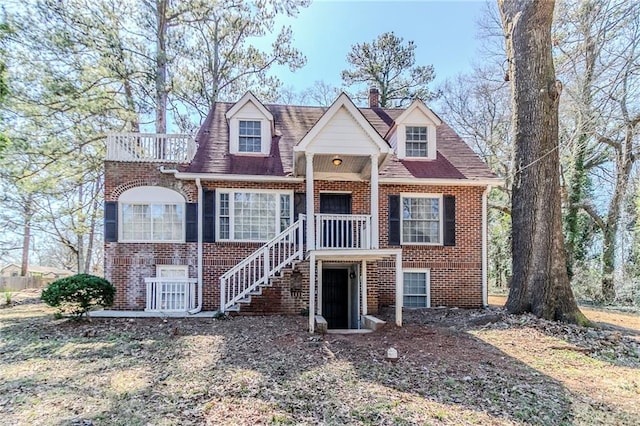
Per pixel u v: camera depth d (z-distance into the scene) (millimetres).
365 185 12891
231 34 20797
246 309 11297
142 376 6246
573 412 5078
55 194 17719
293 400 5297
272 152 13633
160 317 10844
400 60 26812
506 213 22422
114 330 9336
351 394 5508
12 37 14109
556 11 14250
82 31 15273
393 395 5488
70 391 5668
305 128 15195
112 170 12250
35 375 6344
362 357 7125
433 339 8328
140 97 18000
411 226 13109
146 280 11344
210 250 12273
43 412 4984
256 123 13656
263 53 21781
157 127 17781
